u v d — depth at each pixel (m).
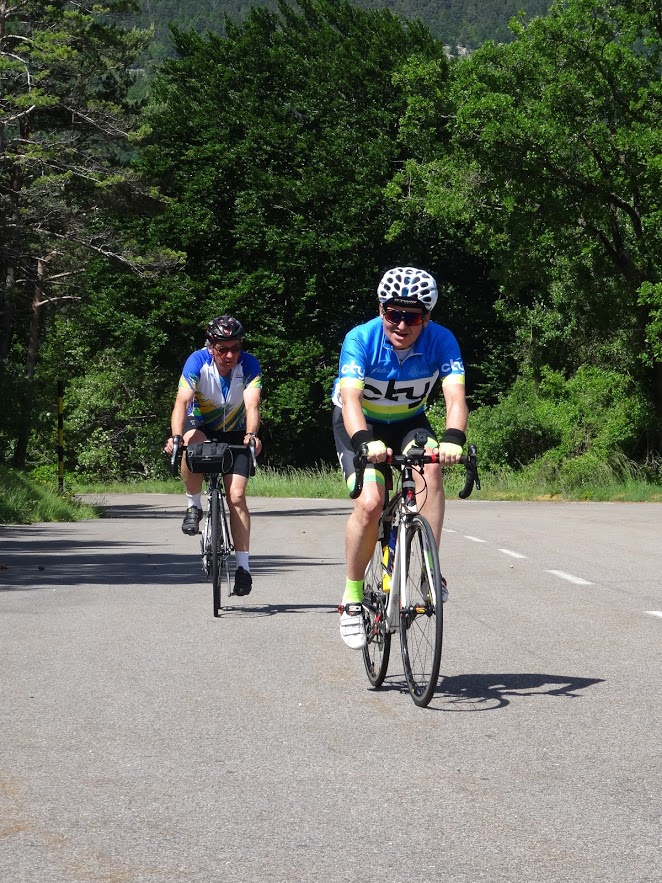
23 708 6.79
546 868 4.15
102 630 9.77
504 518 26.97
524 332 50.28
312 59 55.81
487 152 40.38
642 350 42.06
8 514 29.69
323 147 53.50
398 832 4.55
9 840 4.50
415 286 6.90
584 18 38.75
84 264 50.50
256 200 53.66
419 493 7.11
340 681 7.54
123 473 69.00
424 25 55.50
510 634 9.43
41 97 41.34
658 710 6.68
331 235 52.91
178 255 46.97
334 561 16.47
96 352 65.38
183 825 4.66
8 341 51.62
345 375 7.08
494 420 45.06
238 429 10.97
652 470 41.50
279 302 56.75
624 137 38.22
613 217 40.94
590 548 17.97
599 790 5.12
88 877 4.10
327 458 62.12
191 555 18.05
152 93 61.84
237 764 5.57
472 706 6.79
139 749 5.86
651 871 4.12
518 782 5.25
